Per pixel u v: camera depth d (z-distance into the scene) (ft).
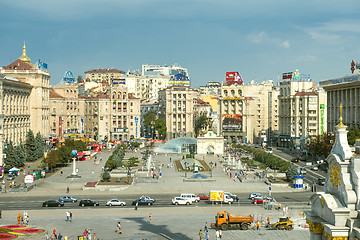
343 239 102.42
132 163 572.10
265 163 577.84
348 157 106.01
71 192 394.93
